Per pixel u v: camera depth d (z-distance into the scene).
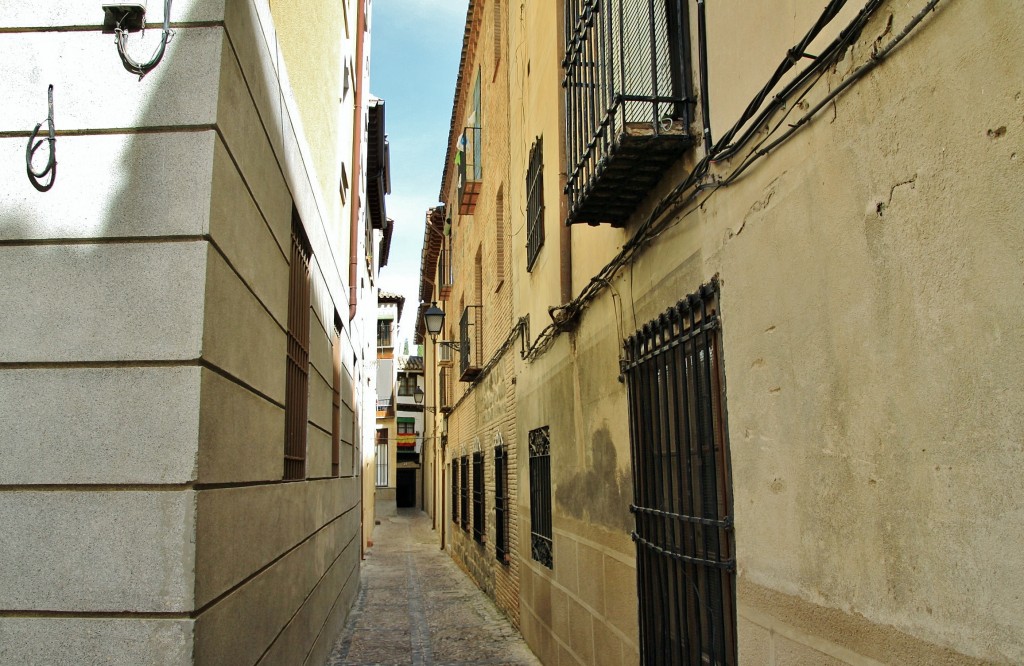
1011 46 1.81
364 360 17.83
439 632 9.67
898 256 2.24
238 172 3.61
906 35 2.20
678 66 3.96
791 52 2.74
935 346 2.08
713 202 3.58
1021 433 1.78
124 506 3.01
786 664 2.88
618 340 5.12
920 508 2.13
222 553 3.33
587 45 4.88
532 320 8.35
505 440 10.77
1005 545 1.83
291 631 5.18
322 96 6.71
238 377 3.61
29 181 3.20
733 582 3.41
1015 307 1.80
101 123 3.24
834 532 2.56
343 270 9.20
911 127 2.18
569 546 6.58
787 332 2.89
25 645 2.94
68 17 3.30
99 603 2.96
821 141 2.65
